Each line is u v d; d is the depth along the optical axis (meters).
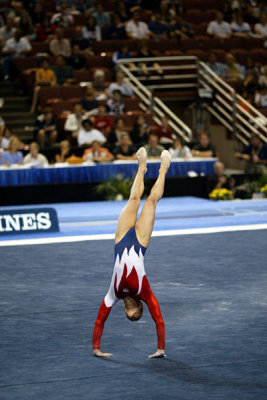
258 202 40.94
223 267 25.64
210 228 33.94
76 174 42.44
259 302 21.03
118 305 21.25
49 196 41.97
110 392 14.24
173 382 14.77
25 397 13.98
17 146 43.25
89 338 17.95
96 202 42.19
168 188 43.84
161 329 16.25
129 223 16.78
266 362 15.88
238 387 14.40
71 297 21.86
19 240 31.72
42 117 47.50
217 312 20.08
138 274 16.16
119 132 46.47
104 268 25.77
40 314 20.12
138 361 16.16
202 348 16.97
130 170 43.25
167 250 28.84
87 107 48.81
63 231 33.84
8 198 41.28
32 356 16.56
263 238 31.17
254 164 45.66
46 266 26.27
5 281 24.02
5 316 19.95
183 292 22.31
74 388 14.48
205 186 44.25
